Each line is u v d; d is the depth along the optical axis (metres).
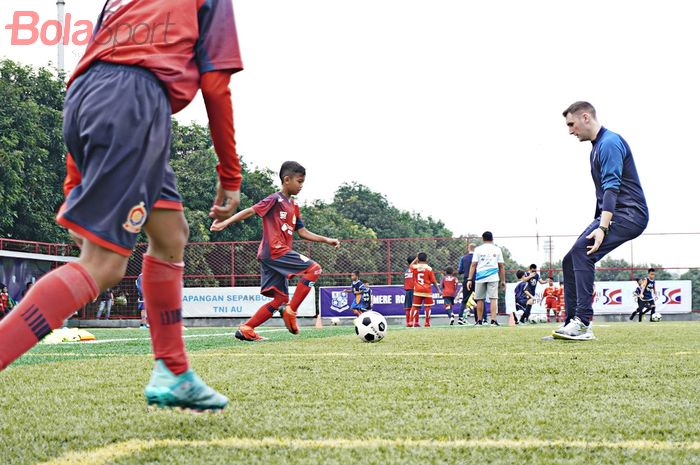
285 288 7.43
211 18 2.09
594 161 6.33
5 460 1.70
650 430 2.04
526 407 2.45
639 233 6.32
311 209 51.81
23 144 24.81
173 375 2.08
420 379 3.27
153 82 1.96
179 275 2.10
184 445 1.85
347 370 3.71
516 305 21.97
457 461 1.68
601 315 22.38
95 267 1.83
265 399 2.65
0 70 26.00
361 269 24.48
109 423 2.17
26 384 3.20
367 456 1.72
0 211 23.00
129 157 1.86
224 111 2.10
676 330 9.09
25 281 22.28
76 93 1.96
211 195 32.62
